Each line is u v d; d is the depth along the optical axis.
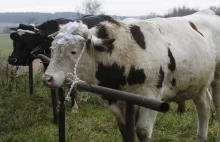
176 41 4.14
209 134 5.34
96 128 5.70
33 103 7.10
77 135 5.18
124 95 2.66
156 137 5.29
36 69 9.88
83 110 6.79
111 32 3.78
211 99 4.96
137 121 3.97
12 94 7.79
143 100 2.50
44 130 5.56
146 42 3.88
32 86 7.73
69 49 3.45
